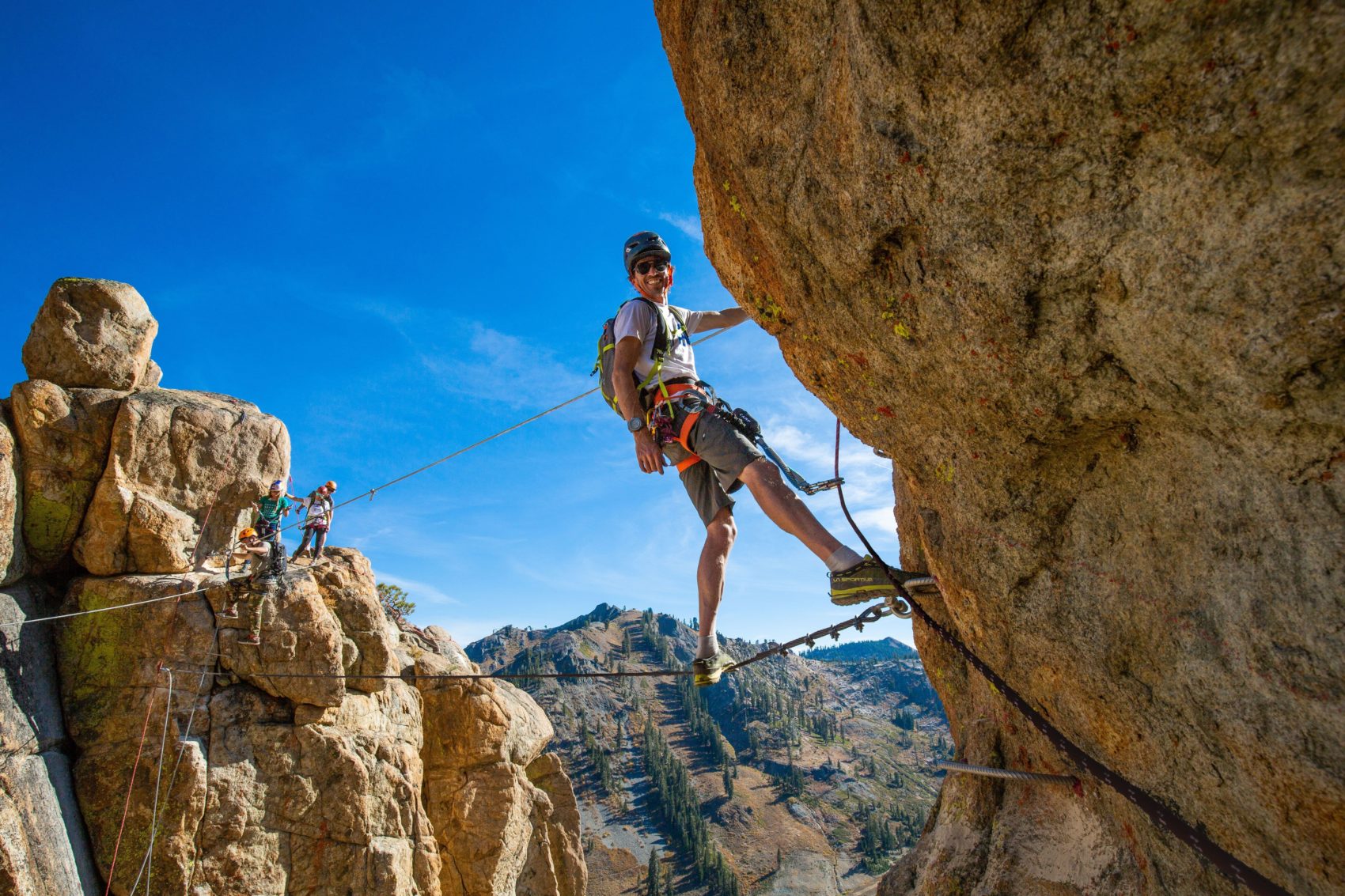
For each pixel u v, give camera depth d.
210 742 14.57
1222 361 1.77
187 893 13.62
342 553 18.86
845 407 3.14
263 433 17.45
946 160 2.12
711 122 3.04
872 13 2.12
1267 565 1.83
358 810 15.52
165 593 15.08
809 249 2.80
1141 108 1.73
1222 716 1.99
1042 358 2.18
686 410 3.59
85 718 14.35
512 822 19.25
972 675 4.13
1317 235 1.54
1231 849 2.17
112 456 15.57
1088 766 2.31
